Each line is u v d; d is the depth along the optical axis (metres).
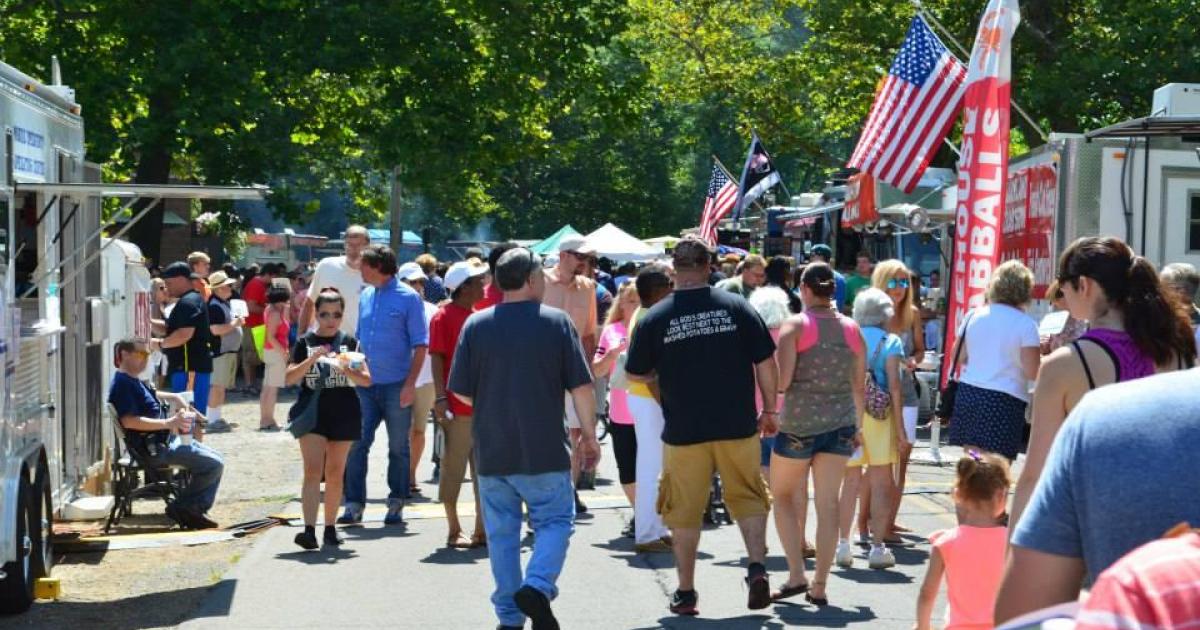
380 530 13.82
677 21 48.09
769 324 13.10
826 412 10.34
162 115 35.16
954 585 7.67
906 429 12.93
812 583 10.63
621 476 13.39
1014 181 20.55
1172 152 18.66
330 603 10.59
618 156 88.06
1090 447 3.59
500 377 9.42
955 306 14.78
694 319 10.09
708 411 9.98
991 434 10.88
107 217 35.53
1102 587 3.06
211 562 12.61
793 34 69.25
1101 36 33.31
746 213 49.75
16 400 10.79
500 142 38.75
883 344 11.88
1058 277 6.35
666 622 9.98
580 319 14.56
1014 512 6.01
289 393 31.61
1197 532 3.18
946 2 36.50
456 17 38.12
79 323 14.73
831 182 34.09
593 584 11.29
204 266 23.23
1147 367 6.03
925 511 14.54
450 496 12.81
